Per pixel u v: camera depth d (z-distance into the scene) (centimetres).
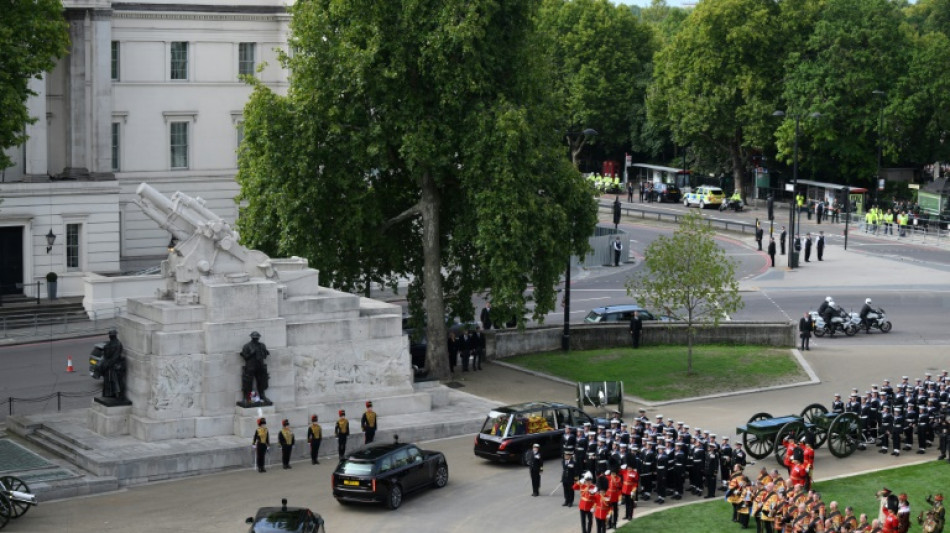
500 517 5691
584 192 8325
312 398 6906
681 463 6050
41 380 8231
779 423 6531
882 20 16488
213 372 6638
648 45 19912
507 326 9319
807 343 9175
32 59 8562
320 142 7975
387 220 8369
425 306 9050
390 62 7850
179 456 6272
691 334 8444
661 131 19088
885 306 10731
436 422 7006
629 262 13175
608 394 7356
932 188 15488
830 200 16362
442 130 7906
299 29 8112
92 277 10181
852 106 16512
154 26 12069
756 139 16850
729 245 13988
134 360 6675
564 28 19625
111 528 5500
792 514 5250
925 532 5247
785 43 17000
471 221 8044
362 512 5741
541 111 8256
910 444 6838
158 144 12231
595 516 5375
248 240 8175
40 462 6375
